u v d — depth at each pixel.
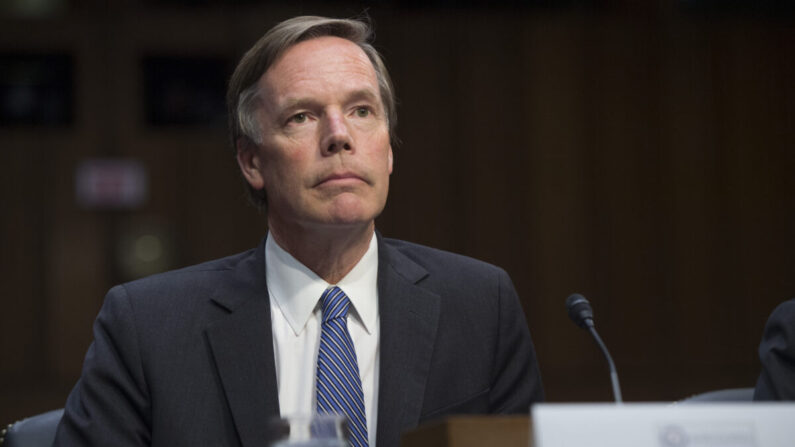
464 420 2.38
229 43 13.17
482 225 13.40
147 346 3.66
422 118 13.38
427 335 3.78
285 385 3.65
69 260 12.65
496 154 13.49
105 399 3.60
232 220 13.01
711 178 13.77
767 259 13.75
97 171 12.80
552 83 13.64
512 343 3.98
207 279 3.91
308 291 3.77
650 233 13.67
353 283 3.83
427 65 13.45
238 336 3.68
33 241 12.61
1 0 12.77
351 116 3.70
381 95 4.03
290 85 3.68
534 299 13.41
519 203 13.48
